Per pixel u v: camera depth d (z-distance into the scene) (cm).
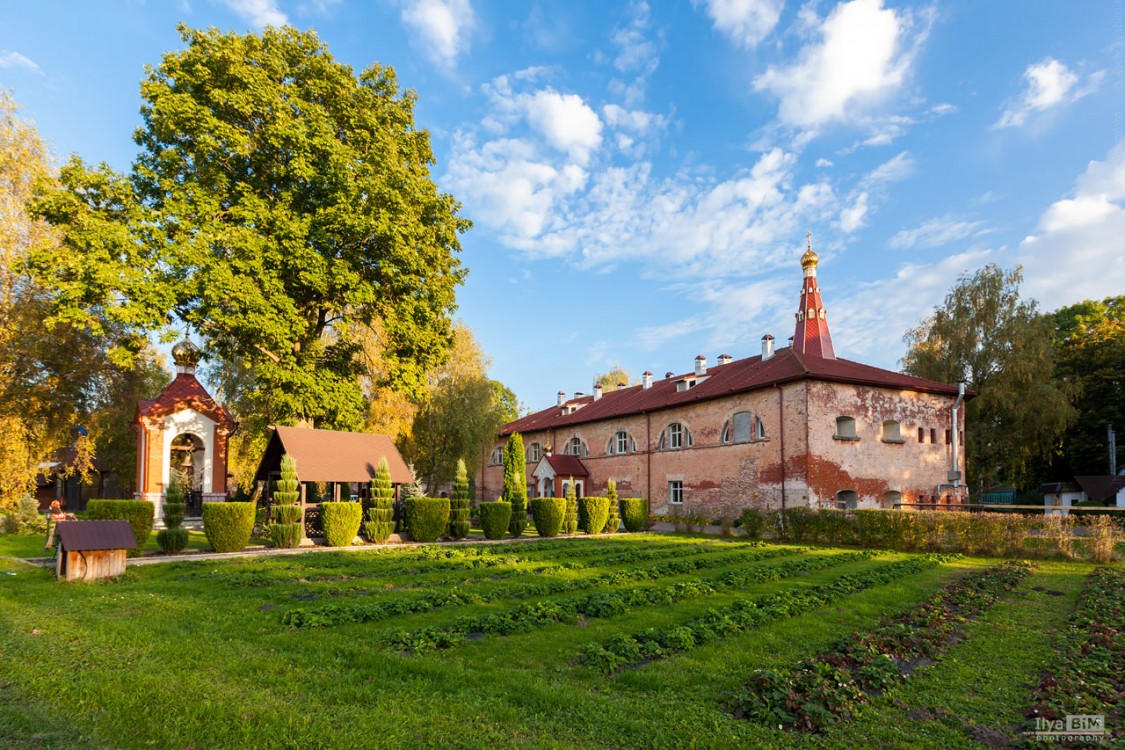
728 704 537
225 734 461
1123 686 610
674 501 3388
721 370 3775
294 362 2297
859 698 561
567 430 4469
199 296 2116
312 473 2072
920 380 2962
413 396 2683
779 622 853
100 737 457
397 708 520
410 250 2325
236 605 947
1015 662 689
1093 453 4341
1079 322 4466
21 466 2356
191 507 3344
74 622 814
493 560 1538
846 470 2612
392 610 900
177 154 2162
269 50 2278
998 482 5103
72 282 1886
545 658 683
